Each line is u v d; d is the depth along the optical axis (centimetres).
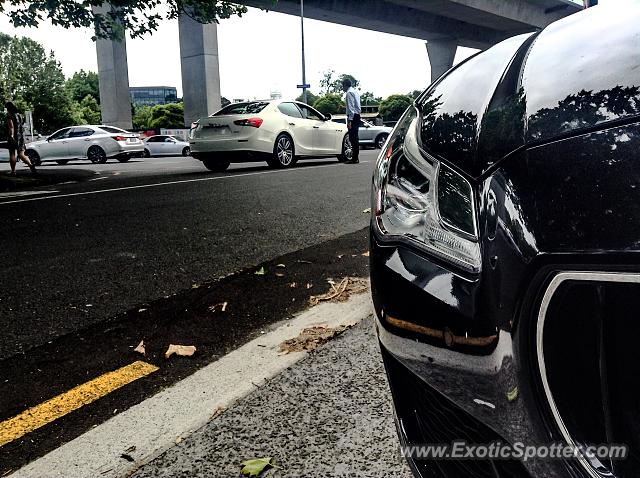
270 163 1162
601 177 96
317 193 743
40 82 6506
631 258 88
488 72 145
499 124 121
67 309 318
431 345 118
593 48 121
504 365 105
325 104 7475
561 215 98
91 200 722
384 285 130
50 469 177
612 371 94
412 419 132
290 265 396
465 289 112
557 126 108
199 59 3581
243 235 494
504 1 4053
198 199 705
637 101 101
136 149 2095
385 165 151
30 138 2981
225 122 1110
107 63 4125
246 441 185
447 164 127
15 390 228
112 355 257
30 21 1090
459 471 121
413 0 3694
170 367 244
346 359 241
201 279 369
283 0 3403
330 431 188
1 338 280
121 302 328
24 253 445
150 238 488
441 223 122
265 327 284
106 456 182
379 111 7425
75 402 217
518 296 101
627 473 95
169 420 201
